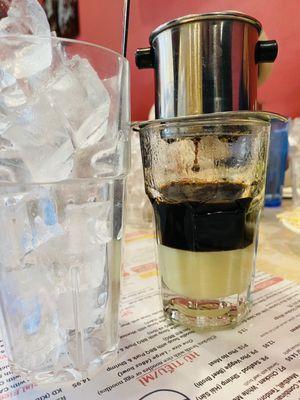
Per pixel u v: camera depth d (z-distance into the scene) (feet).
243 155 0.55
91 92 0.41
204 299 0.55
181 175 0.57
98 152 0.42
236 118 0.50
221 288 0.55
